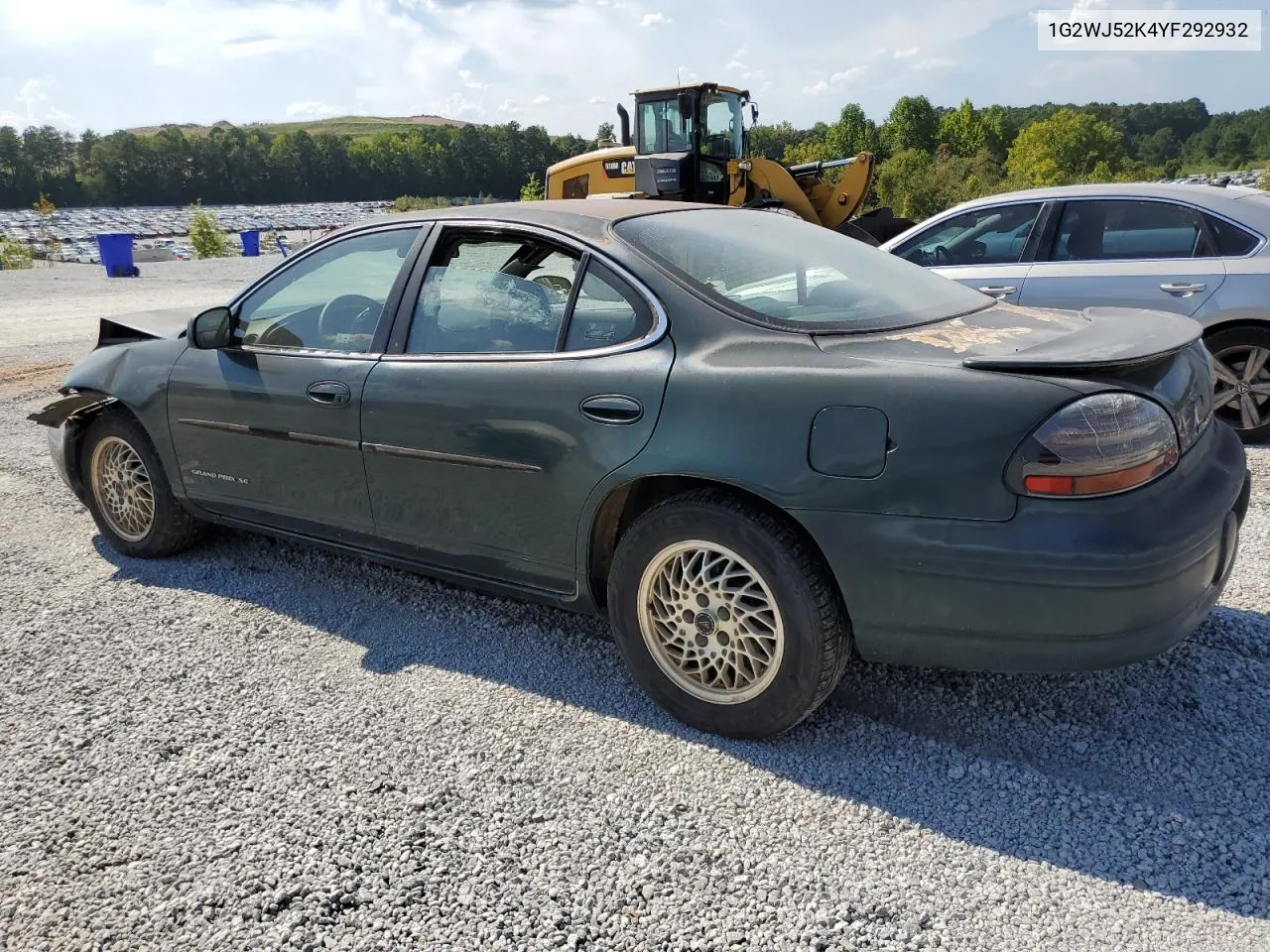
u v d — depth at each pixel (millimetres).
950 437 2355
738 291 2922
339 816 2494
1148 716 2850
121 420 4230
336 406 3451
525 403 2996
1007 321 2953
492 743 2826
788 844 2348
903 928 2062
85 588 4055
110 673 3289
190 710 3039
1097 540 2250
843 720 2893
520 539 3113
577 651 3400
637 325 2898
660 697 2918
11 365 9828
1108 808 2434
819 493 2500
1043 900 2129
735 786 2582
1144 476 2336
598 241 3045
